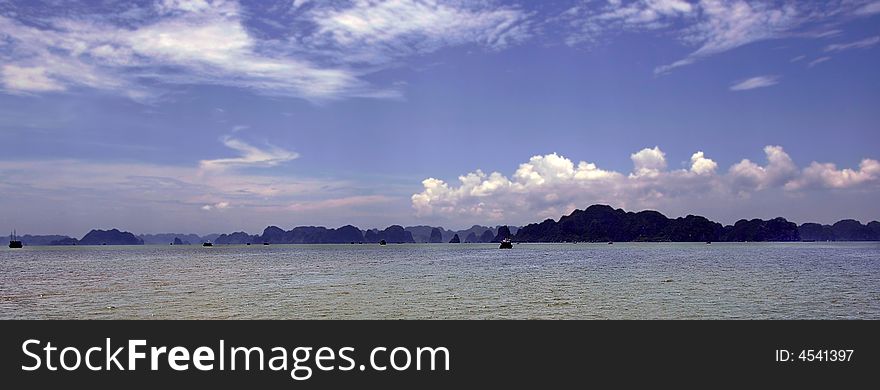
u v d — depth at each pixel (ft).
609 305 152.05
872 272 273.95
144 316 137.28
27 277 272.10
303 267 356.18
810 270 292.81
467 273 285.43
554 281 230.48
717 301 159.33
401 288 203.10
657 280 232.53
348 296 177.17
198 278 259.19
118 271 320.09
